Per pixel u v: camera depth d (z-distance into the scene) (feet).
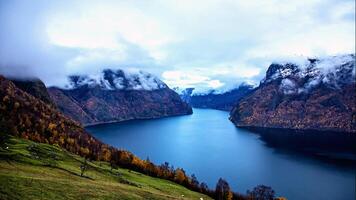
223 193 614.34
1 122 508.53
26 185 225.35
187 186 634.02
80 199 226.38
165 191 456.04
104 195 249.55
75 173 382.22
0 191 201.87
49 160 445.37
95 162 596.70
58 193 226.58
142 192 313.73
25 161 376.89
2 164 320.09
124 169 627.05
